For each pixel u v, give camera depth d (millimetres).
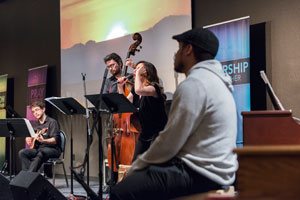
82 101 6883
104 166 5766
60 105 4625
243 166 1023
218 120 2178
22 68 8281
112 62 4867
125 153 4547
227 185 2168
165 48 5598
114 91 4871
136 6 6043
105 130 6254
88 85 6789
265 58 4609
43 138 5812
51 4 7609
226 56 4559
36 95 7559
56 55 7508
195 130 2184
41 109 5949
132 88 4602
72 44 7098
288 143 2732
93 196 3994
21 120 5117
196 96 2141
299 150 983
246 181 1019
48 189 3297
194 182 2166
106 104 3979
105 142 6215
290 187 989
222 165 2166
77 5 7027
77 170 6926
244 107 4387
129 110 3904
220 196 1120
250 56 4703
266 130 2771
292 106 4375
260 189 1008
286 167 994
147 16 5875
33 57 8023
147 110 3824
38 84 7523
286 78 4434
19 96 8328
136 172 2236
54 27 7543
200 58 2334
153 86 3850
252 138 2789
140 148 3846
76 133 7082
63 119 7348
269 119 2768
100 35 6621
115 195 2205
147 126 3830
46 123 5938
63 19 7270
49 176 7355
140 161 2234
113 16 6410
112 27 6430
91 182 6551
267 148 1006
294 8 4398
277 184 998
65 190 5785
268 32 4598
